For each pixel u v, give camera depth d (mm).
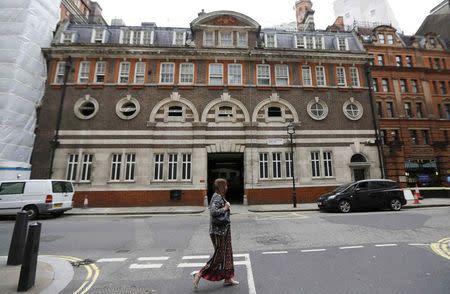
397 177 23156
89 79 20812
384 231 8930
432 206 16719
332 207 14523
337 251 6805
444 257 6109
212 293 4457
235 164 24922
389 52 30938
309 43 23781
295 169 20328
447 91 31156
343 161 20812
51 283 4926
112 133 19938
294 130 19766
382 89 29656
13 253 5980
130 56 21297
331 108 21688
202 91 21125
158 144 20031
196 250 7355
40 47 20906
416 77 30562
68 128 19859
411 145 28484
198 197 19266
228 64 21844
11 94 18578
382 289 4492
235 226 10578
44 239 8750
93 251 7340
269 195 19766
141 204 18938
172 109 21172
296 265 5824
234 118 20766
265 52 21844
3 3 19922
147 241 8430
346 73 22609
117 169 19688
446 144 28578
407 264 5699
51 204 13602
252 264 5934
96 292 4566
